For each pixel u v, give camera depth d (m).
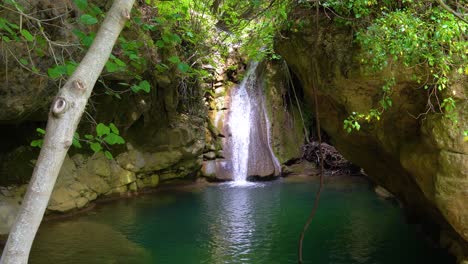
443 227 5.96
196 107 12.96
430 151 4.67
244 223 8.34
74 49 6.01
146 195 11.04
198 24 10.45
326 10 5.29
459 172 4.32
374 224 8.02
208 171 13.06
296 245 6.90
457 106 4.39
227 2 9.69
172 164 12.00
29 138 8.30
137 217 8.77
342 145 7.20
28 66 5.70
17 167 8.15
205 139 13.20
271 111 14.77
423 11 4.66
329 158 14.71
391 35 4.52
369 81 4.95
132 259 6.16
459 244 5.59
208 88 13.77
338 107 5.94
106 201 10.13
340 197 10.66
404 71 4.72
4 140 7.98
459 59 4.38
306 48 5.56
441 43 4.39
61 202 8.67
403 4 4.89
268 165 13.81
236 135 13.80
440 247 6.30
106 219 8.54
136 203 10.09
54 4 5.67
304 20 5.48
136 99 10.08
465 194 4.32
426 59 4.54
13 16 5.12
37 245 6.66
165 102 11.25
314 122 15.56
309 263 6.04
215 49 12.01
